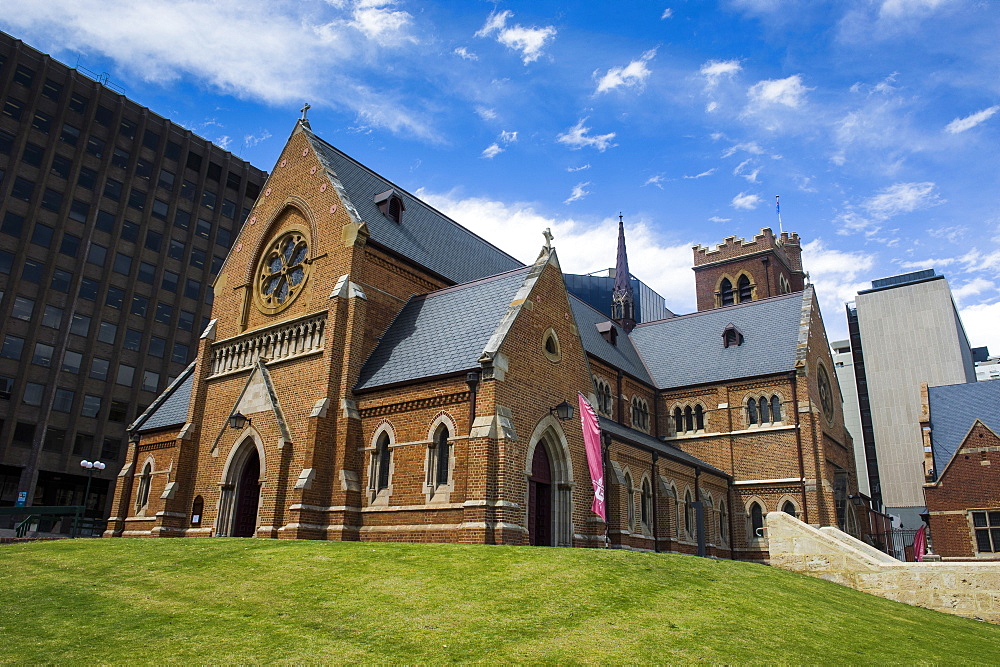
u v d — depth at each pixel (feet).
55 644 46.78
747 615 60.70
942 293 318.45
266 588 59.77
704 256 261.65
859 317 333.42
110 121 294.87
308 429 104.42
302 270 123.75
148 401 285.64
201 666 42.88
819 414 162.40
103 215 286.46
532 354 101.96
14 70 270.87
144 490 141.49
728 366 178.29
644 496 132.36
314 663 43.47
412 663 43.73
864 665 52.29
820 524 151.64
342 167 133.28
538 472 100.22
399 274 124.57
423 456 97.14
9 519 241.96
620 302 223.10
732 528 161.58
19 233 262.26
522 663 44.45
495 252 165.99
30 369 256.93
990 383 166.61
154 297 294.87
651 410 181.47
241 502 115.34
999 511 147.33
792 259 270.26
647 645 49.32
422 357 106.01
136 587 61.21
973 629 72.95
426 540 91.86
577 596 59.16
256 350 124.06
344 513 99.09
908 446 309.63
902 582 84.89
